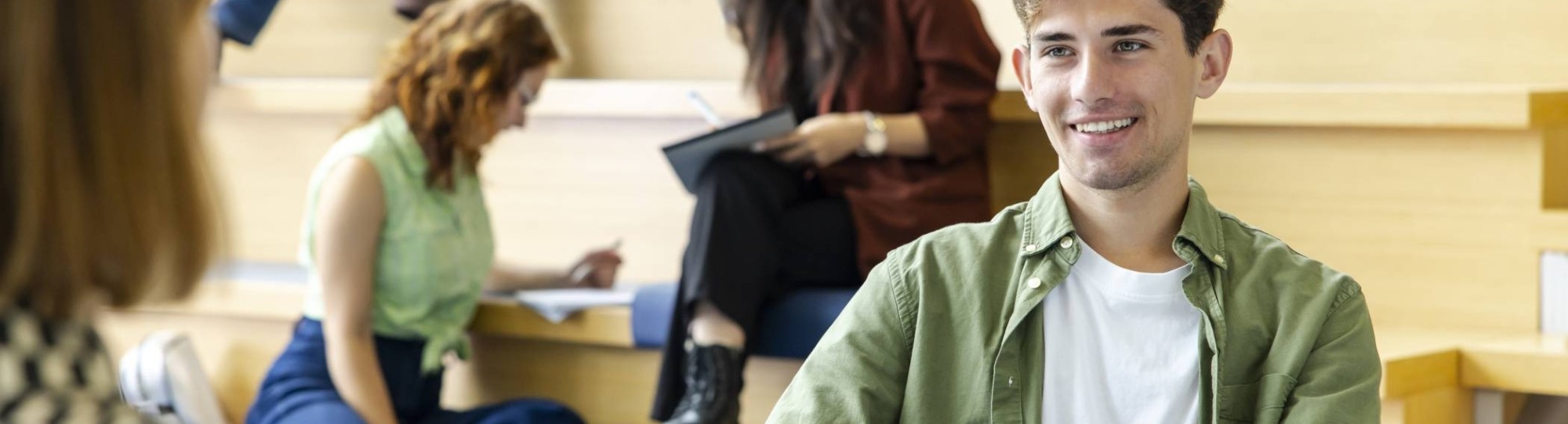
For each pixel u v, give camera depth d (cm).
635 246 289
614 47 321
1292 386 113
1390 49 247
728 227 224
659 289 249
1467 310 224
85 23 72
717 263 222
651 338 246
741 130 220
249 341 285
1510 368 196
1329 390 112
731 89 268
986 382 117
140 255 73
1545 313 218
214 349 288
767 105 243
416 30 242
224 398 287
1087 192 120
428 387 246
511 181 300
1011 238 123
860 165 237
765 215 227
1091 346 117
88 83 71
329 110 309
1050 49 117
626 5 319
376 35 342
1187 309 117
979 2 289
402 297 238
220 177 80
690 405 218
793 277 232
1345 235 231
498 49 236
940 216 233
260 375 284
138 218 73
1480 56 240
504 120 244
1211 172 241
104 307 75
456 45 235
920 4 237
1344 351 113
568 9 324
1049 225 121
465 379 273
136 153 73
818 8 237
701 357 221
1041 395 117
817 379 120
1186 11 115
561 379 263
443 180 236
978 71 237
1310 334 113
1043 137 254
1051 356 118
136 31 73
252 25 251
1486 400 202
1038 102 119
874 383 119
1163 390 115
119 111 72
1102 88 114
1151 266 119
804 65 241
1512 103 211
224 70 355
